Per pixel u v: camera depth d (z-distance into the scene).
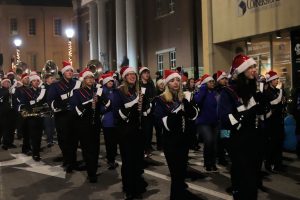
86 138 8.82
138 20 29.00
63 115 9.92
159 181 8.84
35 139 11.37
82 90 8.78
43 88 11.31
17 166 10.84
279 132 9.20
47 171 10.14
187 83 13.31
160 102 6.58
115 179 9.19
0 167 10.76
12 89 13.84
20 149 13.66
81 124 8.80
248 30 15.97
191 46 23.44
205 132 9.20
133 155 7.42
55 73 16.39
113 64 32.50
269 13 14.95
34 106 11.26
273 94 9.06
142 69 10.66
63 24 48.41
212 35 17.86
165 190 8.13
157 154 11.85
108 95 8.93
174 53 25.61
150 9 27.73
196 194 7.67
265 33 15.32
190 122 6.64
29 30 47.31
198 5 22.91
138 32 29.03
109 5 33.12
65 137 9.94
